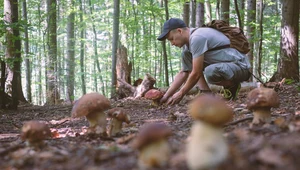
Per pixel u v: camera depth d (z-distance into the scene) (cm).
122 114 396
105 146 313
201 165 172
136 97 1216
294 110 527
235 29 707
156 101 836
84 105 369
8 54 1162
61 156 262
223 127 391
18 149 321
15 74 1029
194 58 577
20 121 754
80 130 548
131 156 246
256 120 365
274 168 181
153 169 197
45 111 966
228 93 742
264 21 2098
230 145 223
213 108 176
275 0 2620
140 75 3075
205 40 588
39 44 2450
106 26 2842
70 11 2409
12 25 966
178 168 194
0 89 992
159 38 632
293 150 201
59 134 520
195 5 1897
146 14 2147
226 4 1459
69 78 2184
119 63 1420
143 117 683
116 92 1348
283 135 265
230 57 680
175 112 695
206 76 696
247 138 262
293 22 1094
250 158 197
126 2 2180
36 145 320
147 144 203
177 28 617
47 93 1730
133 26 2152
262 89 366
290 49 1092
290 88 916
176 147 257
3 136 527
